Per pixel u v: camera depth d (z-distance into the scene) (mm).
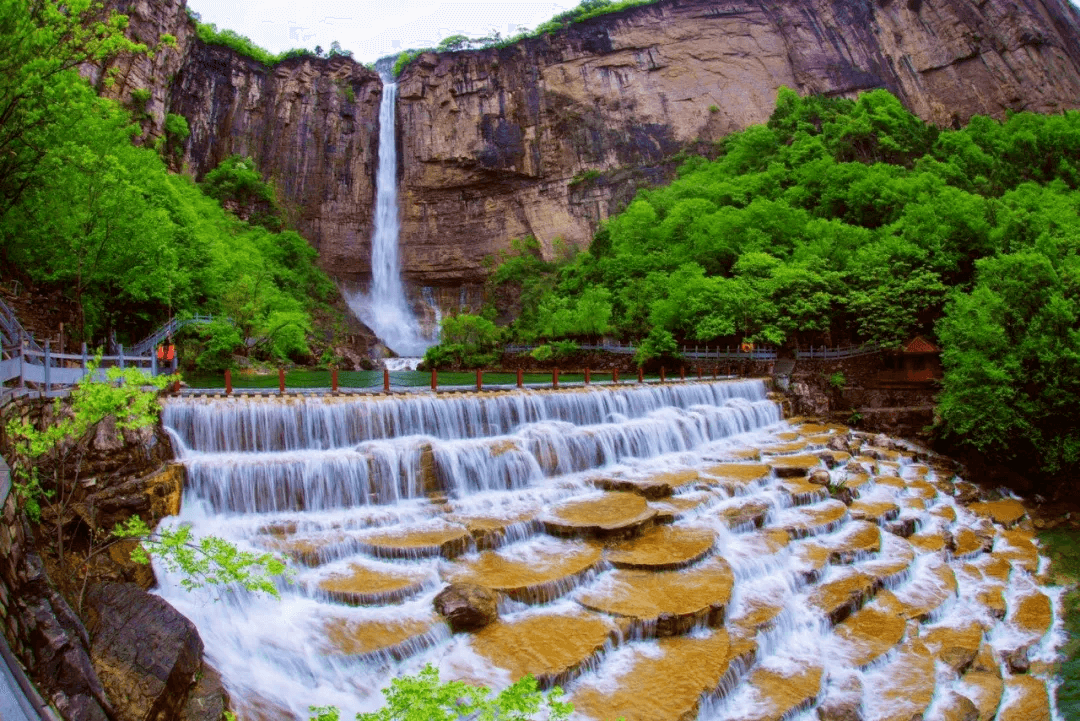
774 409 36125
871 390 39688
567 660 12977
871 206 59750
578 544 17797
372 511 18625
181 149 73312
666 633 14477
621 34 100312
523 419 25359
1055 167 75000
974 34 98438
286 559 14977
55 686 8398
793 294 45656
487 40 102938
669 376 45875
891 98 81188
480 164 90500
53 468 13719
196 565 10953
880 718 13453
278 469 17938
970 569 21219
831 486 24203
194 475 16766
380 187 91250
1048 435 31234
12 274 28797
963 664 15781
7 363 14148
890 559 19969
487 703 7844
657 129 96938
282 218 79500
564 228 90062
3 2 20609
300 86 89438
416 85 93812
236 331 42188
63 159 25906
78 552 13195
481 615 14039
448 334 64875
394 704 7727
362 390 25766
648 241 65438
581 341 56656
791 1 107312
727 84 101375
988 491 31062
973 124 83688
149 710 9188
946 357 34219
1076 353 30062
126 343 38906
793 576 17734
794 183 69000
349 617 13609
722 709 13055
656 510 19656
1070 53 102312
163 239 34438
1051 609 19531
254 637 12523
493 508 19703
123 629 10500
